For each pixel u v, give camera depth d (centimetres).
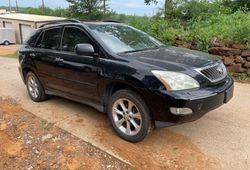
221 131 434
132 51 442
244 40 778
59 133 452
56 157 382
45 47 555
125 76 387
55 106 582
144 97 374
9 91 723
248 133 425
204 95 357
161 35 990
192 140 411
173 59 398
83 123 488
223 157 363
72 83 486
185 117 354
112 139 423
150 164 355
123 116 415
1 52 2030
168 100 352
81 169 352
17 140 438
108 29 485
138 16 1370
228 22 1019
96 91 443
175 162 358
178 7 1305
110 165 357
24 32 2784
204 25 1070
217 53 810
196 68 374
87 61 446
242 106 538
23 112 557
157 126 379
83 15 2525
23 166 366
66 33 507
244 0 1334
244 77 760
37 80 596
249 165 344
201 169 341
